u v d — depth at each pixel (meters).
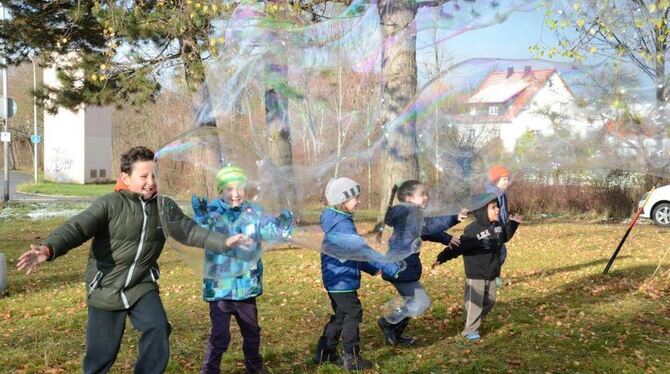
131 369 4.32
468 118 4.62
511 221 5.01
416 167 4.61
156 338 3.28
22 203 22.31
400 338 4.91
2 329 5.61
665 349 4.67
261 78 6.45
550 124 4.78
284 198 3.77
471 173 4.56
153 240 3.34
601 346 4.76
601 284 7.37
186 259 3.56
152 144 27.39
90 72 12.49
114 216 3.26
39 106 14.33
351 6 6.11
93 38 13.21
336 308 4.30
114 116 36.44
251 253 3.49
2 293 7.15
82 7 11.88
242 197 3.55
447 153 4.57
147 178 3.33
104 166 36.50
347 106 6.47
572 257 9.73
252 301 3.95
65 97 13.72
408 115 4.67
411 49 7.17
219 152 3.57
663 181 16.11
